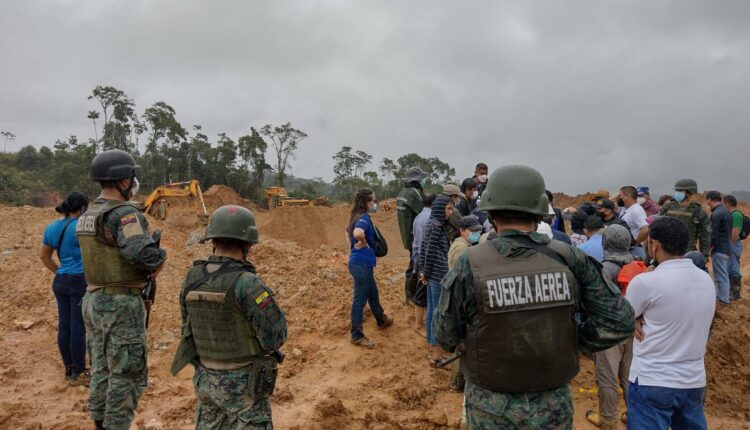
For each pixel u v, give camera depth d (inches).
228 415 119.3
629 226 285.7
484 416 100.3
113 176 156.3
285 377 221.5
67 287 209.9
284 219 1518.2
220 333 118.0
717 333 284.8
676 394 127.4
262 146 3041.3
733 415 211.8
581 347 108.4
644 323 132.0
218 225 123.8
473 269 100.8
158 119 2886.3
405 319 286.5
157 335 263.0
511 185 104.9
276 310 121.6
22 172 3144.7
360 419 183.9
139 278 159.3
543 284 98.0
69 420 178.7
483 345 98.8
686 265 131.4
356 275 246.2
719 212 339.3
